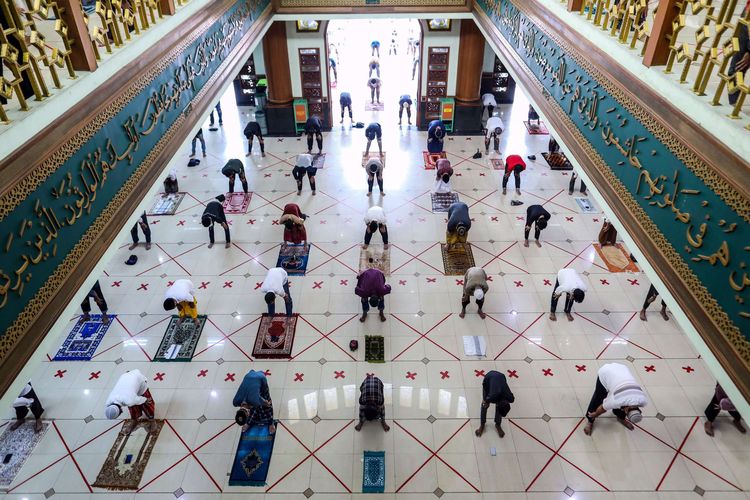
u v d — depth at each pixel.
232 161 9.79
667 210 3.14
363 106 14.23
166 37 4.63
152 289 7.86
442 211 9.65
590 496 5.23
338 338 7.07
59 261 2.95
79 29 3.18
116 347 6.93
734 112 2.54
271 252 8.66
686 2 3.00
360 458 5.62
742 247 2.40
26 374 2.59
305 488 5.35
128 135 3.89
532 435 5.82
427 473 5.46
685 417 5.96
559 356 6.75
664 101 3.15
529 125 12.88
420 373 6.56
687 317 2.91
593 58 4.35
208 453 5.67
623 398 5.22
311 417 6.05
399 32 20.17
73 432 5.89
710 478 5.36
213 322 7.32
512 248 8.66
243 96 14.08
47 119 2.83
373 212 8.18
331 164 11.34
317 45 11.75
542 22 5.85
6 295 2.45
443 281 8.02
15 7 2.56
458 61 12.03
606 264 8.26
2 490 5.33
